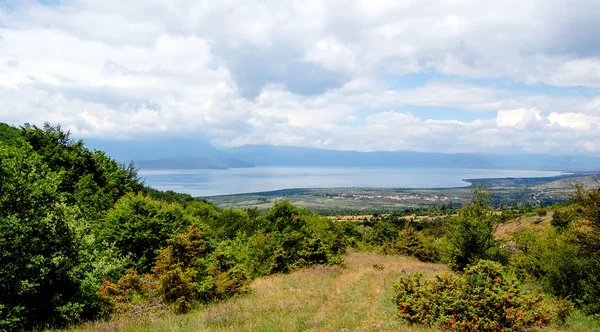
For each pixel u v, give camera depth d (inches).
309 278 800.9
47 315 434.0
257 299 573.6
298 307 503.8
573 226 544.4
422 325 409.7
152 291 538.6
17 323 401.7
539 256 655.1
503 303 382.9
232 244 977.5
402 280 460.4
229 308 493.4
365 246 1807.3
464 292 402.0
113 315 468.4
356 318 446.6
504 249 839.7
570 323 433.4
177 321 435.8
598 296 482.6
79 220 504.4
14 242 395.5
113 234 767.1
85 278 477.7
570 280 530.6
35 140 1070.4
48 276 437.1
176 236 579.8
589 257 517.7
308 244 985.5
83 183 1022.4
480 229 797.9
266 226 1149.7
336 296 600.7
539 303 421.1
